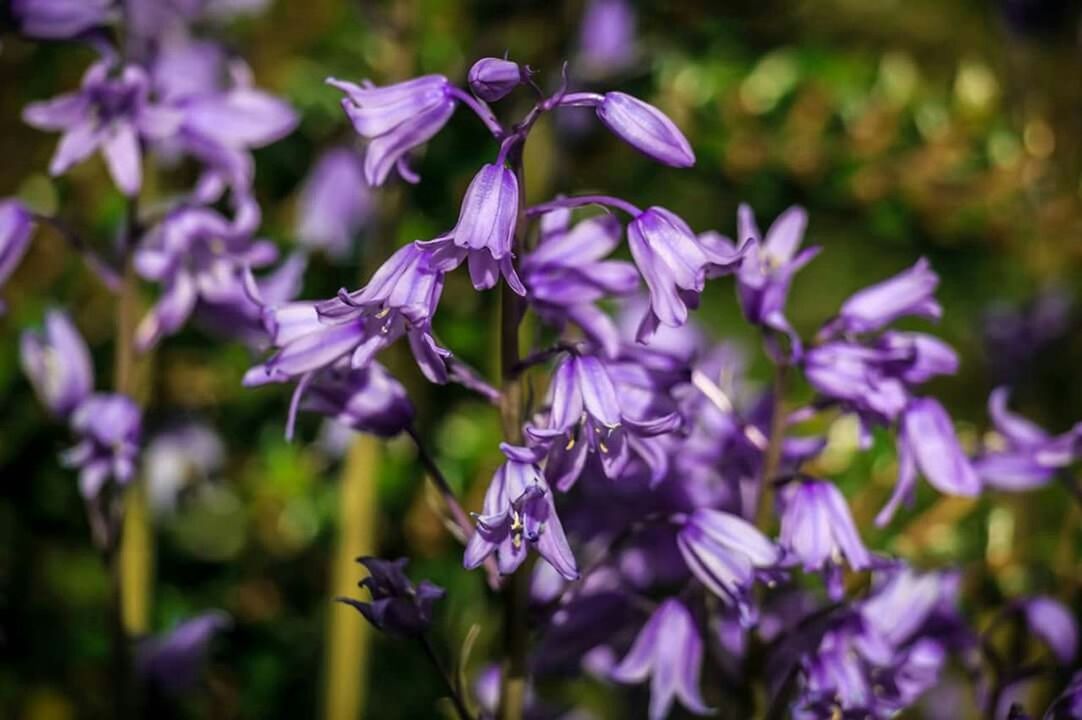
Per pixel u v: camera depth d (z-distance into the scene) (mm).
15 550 634
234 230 523
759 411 505
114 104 518
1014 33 708
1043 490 620
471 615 616
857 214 713
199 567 636
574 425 416
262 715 631
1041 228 681
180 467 620
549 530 409
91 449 519
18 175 670
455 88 424
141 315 616
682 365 444
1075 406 678
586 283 434
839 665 445
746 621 436
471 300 632
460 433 625
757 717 460
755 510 456
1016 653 509
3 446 627
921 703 558
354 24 637
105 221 639
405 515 623
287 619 637
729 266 414
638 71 641
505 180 403
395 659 624
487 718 458
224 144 522
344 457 621
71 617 632
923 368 448
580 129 629
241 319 530
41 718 630
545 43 623
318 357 430
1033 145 675
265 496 630
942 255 707
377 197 567
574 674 481
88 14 520
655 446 436
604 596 469
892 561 440
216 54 599
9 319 633
